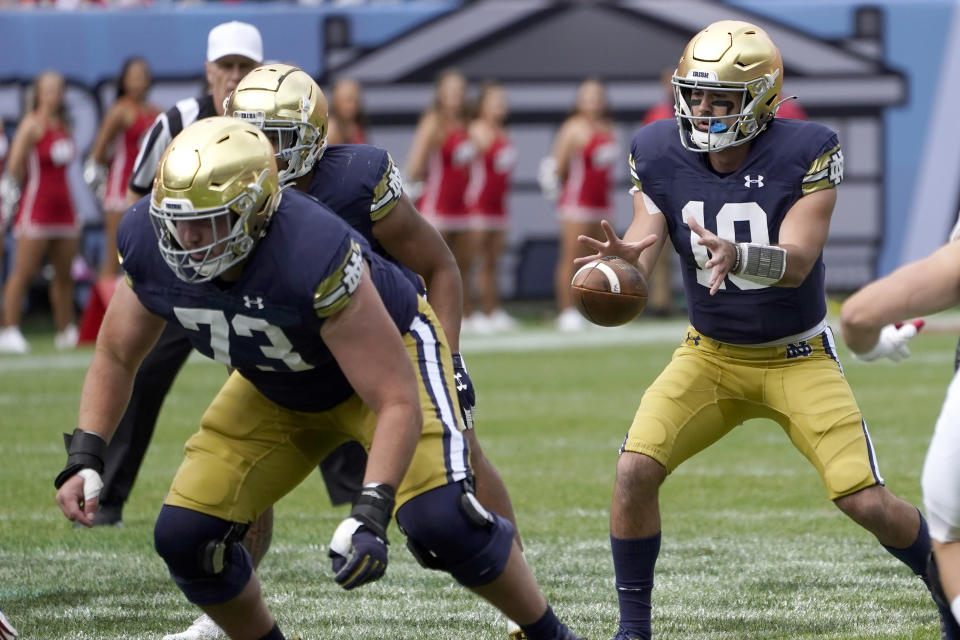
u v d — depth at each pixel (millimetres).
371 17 47531
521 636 13344
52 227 40188
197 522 11117
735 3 47750
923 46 47625
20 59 46312
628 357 38750
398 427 10258
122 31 46531
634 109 48125
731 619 14406
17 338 40438
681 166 13367
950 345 40938
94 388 11320
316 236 10219
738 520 19453
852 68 47719
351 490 18438
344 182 12570
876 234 48031
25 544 18000
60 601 15227
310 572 16688
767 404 13414
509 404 30578
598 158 44812
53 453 24656
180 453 24844
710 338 13484
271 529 14195
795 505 20484
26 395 31531
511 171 46812
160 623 14305
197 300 10547
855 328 9977
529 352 39969
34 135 39594
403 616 14609
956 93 47688
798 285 12742
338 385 11195
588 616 14625
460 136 44250
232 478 11344
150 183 17875
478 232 45281
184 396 31734
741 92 12758
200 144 10008
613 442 25891
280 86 12305
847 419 12906
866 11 47562
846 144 47938
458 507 10766
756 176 13094
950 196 47969
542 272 48562
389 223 12789
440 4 47844
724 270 12273
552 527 19109
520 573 11117
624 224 48375
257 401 11594
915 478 21844
